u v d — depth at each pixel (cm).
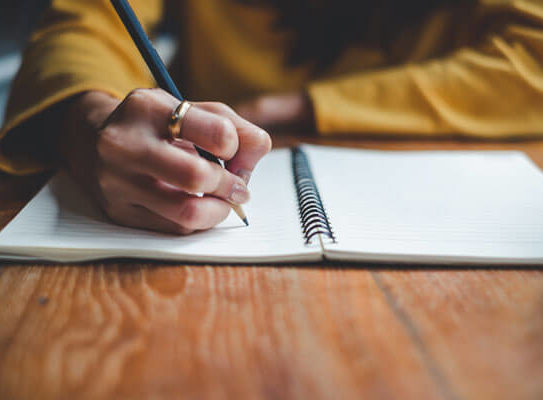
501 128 78
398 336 32
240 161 44
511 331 32
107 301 36
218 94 112
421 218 47
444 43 91
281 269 41
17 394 27
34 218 46
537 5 78
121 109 42
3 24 121
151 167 40
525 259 40
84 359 30
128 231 45
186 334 32
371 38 98
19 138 60
